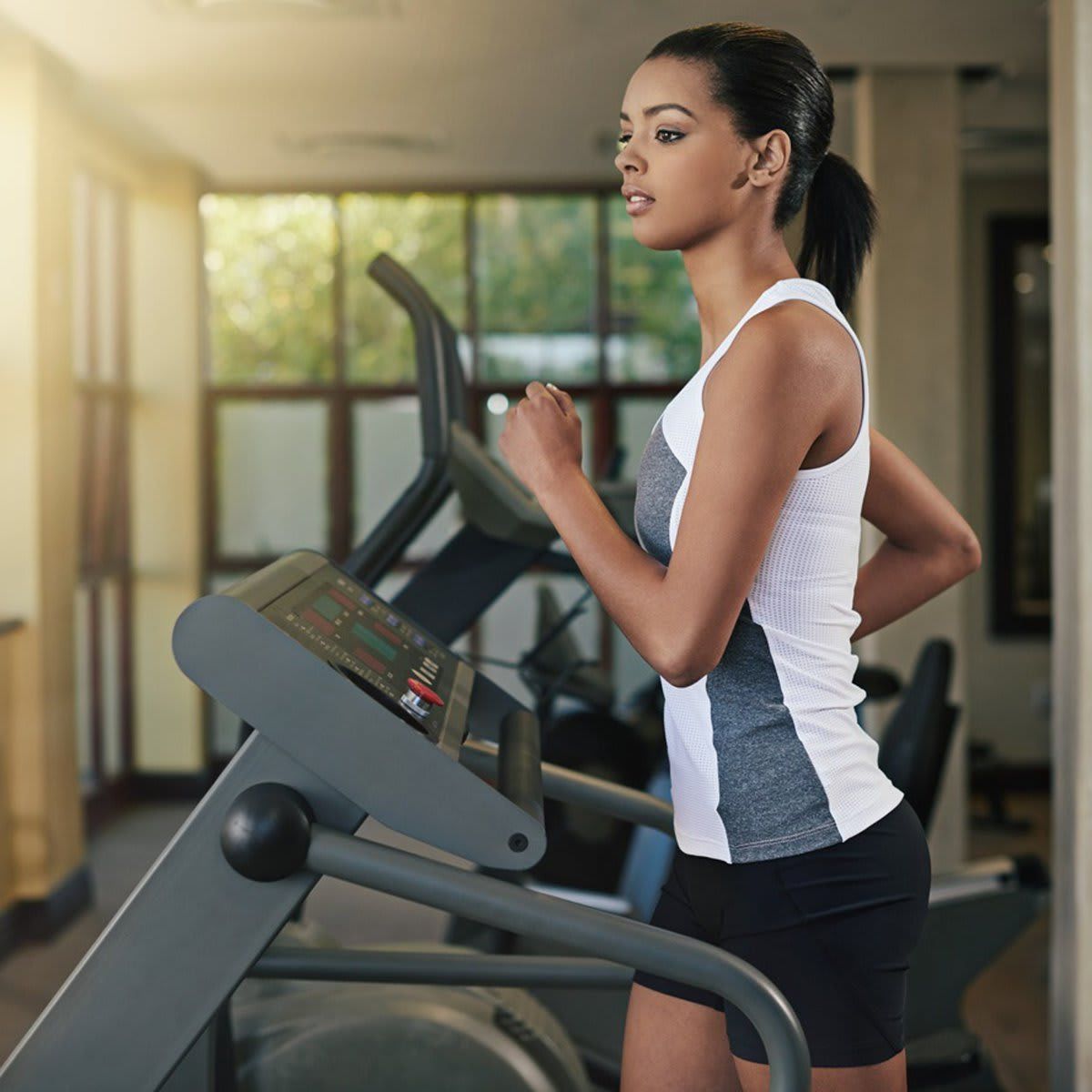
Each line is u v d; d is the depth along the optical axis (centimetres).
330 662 105
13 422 417
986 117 539
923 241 477
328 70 471
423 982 138
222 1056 144
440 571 186
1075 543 228
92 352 563
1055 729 235
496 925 104
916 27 434
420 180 638
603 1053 218
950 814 477
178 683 608
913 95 477
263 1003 159
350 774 102
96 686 562
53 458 430
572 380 650
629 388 649
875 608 145
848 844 117
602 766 343
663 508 119
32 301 417
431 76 479
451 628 185
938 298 478
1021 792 647
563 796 142
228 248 641
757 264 121
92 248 562
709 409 111
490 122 539
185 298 609
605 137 567
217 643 101
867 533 460
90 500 561
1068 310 229
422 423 174
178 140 566
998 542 648
